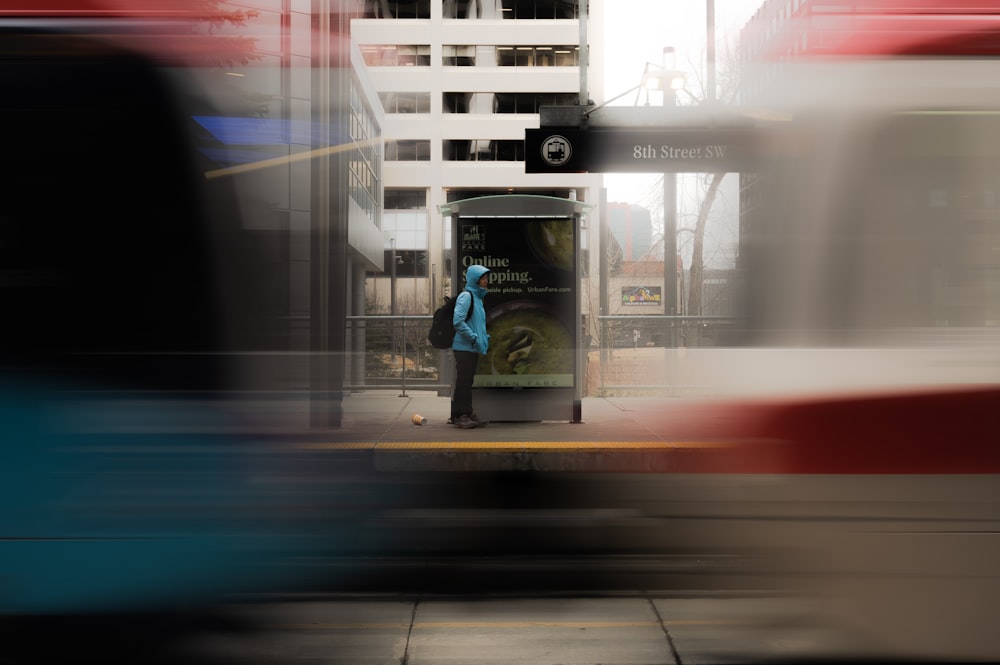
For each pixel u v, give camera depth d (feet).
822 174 19.71
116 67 20.97
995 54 19.30
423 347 45.21
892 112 19.34
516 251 33.17
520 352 33.14
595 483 25.59
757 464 21.56
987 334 19.10
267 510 22.36
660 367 43.62
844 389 19.98
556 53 157.89
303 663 13.07
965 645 13.76
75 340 21.53
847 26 19.69
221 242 22.48
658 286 117.70
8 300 21.12
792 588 16.60
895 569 17.58
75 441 21.94
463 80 156.04
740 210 21.20
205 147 21.93
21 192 20.86
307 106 25.52
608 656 13.25
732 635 14.19
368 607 15.67
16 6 20.70
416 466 26.66
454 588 16.83
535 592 16.44
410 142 155.63
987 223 19.12
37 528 20.83
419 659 13.19
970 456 19.56
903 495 20.13
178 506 22.22
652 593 16.44
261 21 22.72
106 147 21.04
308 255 27.76
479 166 156.04
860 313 19.61
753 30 21.01
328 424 29.19
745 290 21.20
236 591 16.67
